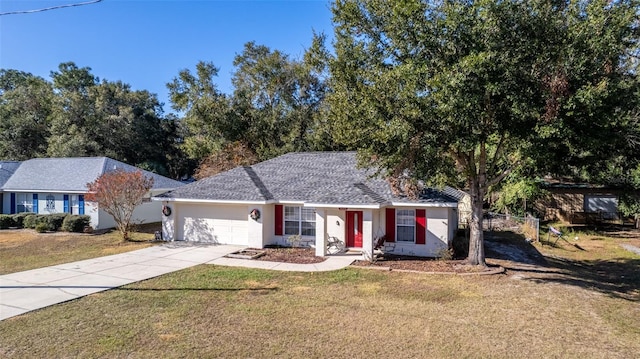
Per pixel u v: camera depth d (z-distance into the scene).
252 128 36.34
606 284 12.97
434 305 10.16
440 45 11.73
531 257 17.72
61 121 42.22
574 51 10.49
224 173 21.70
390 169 14.07
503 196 27.86
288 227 18.77
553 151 12.02
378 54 13.42
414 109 11.49
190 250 17.58
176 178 53.62
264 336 8.05
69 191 25.67
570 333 8.39
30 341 7.68
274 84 39.06
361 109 12.37
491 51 10.80
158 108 53.59
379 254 16.78
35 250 18.08
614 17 10.50
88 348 7.40
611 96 10.69
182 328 8.43
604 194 29.08
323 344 7.68
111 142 44.34
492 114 11.59
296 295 10.94
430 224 16.58
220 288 11.59
